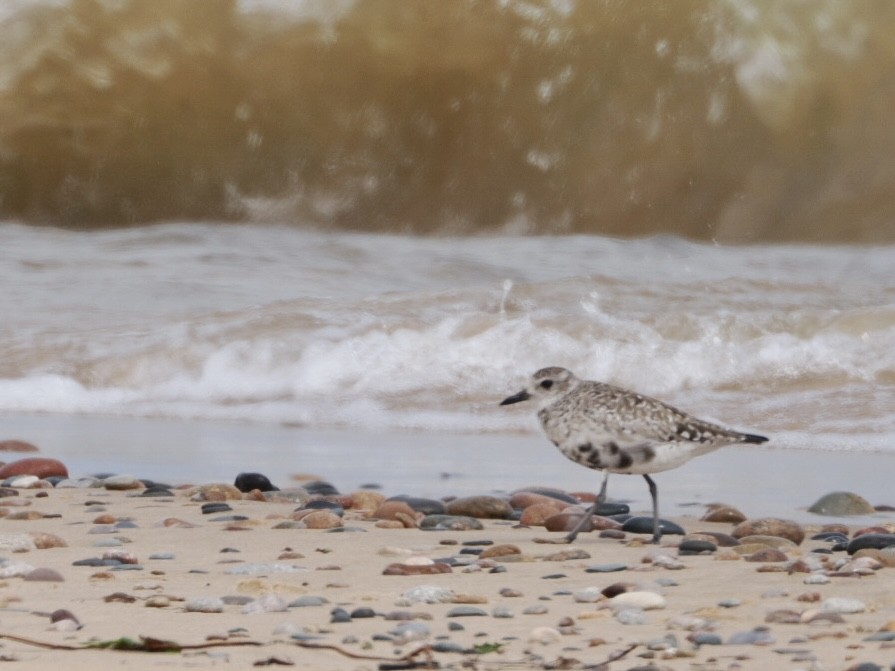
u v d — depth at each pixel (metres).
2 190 30.50
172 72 30.94
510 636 4.91
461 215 30.97
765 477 10.10
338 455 11.23
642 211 31.00
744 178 30.97
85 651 4.55
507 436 12.37
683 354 13.94
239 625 5.07
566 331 14.51
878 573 6.20
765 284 17.41
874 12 31.23
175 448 11.57
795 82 31.09
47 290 18.44
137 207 30.83
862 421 12.10
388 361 14.36
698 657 4.53
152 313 17.08
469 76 31.17
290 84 31.06
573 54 31.31
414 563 6.45
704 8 31.30
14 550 6.93
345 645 4.69
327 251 22.30
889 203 30.33
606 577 6.26
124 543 7.21
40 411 13.85
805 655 4.54
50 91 30.67
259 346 14.69
